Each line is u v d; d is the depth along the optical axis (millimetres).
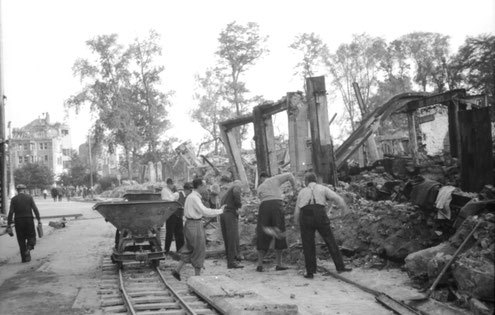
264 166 19234
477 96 18094
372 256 9344
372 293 7527
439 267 6742
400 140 33562
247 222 13062
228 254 10516
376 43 57656
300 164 17297
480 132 9297
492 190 8031
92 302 7871
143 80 62594
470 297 6035
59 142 129000
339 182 15086
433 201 8539
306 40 57844
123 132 60344
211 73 60438
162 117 63281
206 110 59531
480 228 6668
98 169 114938
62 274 10555
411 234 8891
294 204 11875
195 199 9352
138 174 67812
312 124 15219
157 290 8602
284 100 19016
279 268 9953
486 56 40750
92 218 28625
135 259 10359
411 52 58281
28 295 8461
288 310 6289
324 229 8953
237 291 7348
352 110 57469
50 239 17891
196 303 7395
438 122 37719
